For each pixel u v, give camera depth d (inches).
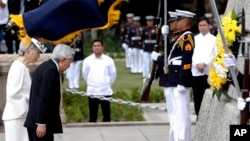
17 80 694.5
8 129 702.5
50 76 636.1
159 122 1000.2
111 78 1027.9
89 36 2785.4
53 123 643.5
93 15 845.8
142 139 892.6
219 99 680.4
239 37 643.5
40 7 852.6
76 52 1524.4
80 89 1422.2
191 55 781.9
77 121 1035.3
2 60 964.0
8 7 1242.0
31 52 699.4
